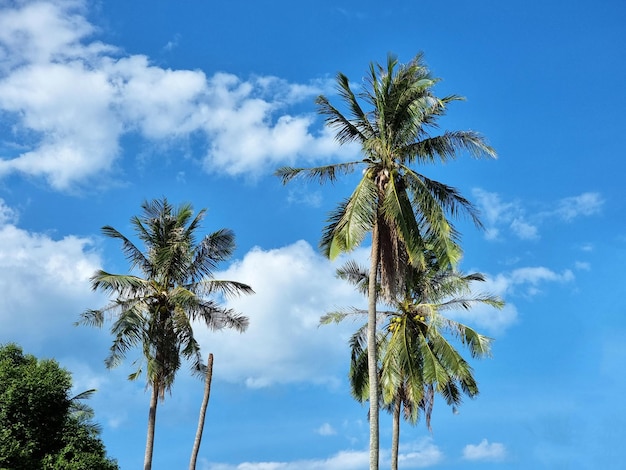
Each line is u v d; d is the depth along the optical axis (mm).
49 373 33562
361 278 35531
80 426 34750
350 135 27672
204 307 35188
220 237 35469
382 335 34750
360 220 25688
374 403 25984
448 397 36469
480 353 33844
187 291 34125
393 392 31250
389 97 26594
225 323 35375
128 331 32938
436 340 33188
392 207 25812
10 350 36188
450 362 32562
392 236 26594
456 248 26062
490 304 34406
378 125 27328
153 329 34250
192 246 35625
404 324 32938
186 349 34375
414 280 33719
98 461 32719
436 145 26844
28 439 32188
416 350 33500
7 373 33469
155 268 35031
